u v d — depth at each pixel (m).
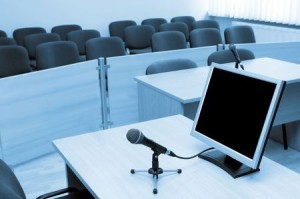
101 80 3.31
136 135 1.42
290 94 2.87
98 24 5.88
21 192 1.46
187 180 1.48
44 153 3.14
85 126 3.33
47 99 3.04
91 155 1.71
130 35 5.16
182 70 3.12
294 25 5.25
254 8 5.73
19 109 2.89
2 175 1.39
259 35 5.82
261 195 1.36
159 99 2.68
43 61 3.84
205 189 1.41
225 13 6.27
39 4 5.43
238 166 1.54
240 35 4.87
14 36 5.12
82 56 4.86
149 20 5.85
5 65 3.82
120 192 1.40
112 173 1.54
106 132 1.97
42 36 4.77
